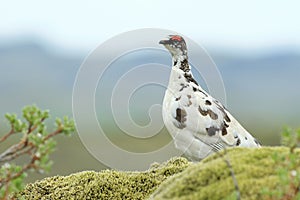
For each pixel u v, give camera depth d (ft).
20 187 25.54
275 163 28.04
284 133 24.17
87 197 37.68
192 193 27.78
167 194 28.35
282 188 25.62
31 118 25.76
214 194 27.07
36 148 26.17
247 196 26.21
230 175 27.91
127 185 38.14
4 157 25.85
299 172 24.62
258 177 27.35
